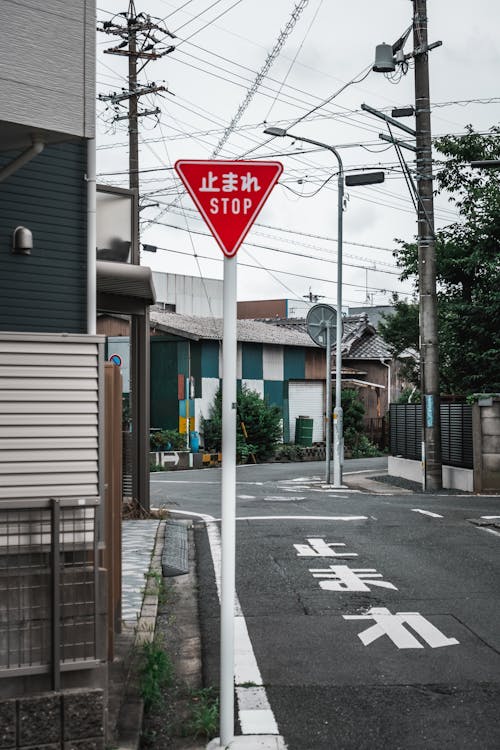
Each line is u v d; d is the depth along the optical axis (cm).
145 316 1472
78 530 466
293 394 4272
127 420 2598
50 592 457
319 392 4400
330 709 552
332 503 1752
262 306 6862
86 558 467
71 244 774
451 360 2578
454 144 2514
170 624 798
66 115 504
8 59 486
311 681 608
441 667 639
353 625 758
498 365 2462
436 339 2212
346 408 4322
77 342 480
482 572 994
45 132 504
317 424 4381
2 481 464
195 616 832
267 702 565
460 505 1706
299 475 2920
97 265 1234
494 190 2438
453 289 2623
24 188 754
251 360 4053
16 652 454
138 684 582
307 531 1312
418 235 2228
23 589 457
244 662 654
